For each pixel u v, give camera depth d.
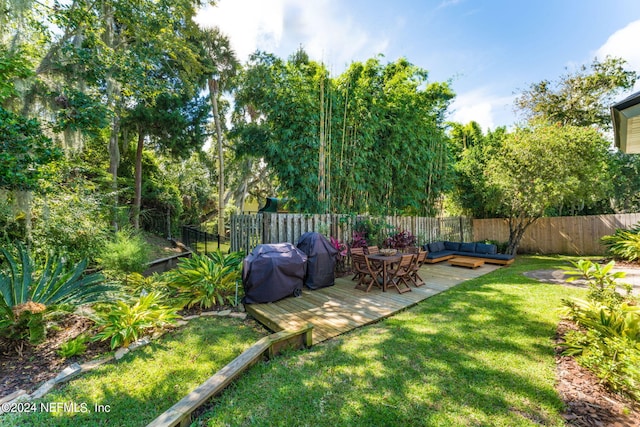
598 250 9.37
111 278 4.62
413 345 2.67
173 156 11.70
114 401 2.10
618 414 1.69
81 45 5.63
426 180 9.19
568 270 5.90
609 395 1.85
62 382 2.33
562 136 7.74
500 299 4.00
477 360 2.35
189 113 10.88
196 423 1.78
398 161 7.93
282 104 6.10
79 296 3.30
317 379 2.18
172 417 1.69
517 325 3.04
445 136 10.00
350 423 1.71
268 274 4.08
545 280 5.11
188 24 8.16
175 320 3.55
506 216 10.64
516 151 8.19
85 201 5.32
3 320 2.72
